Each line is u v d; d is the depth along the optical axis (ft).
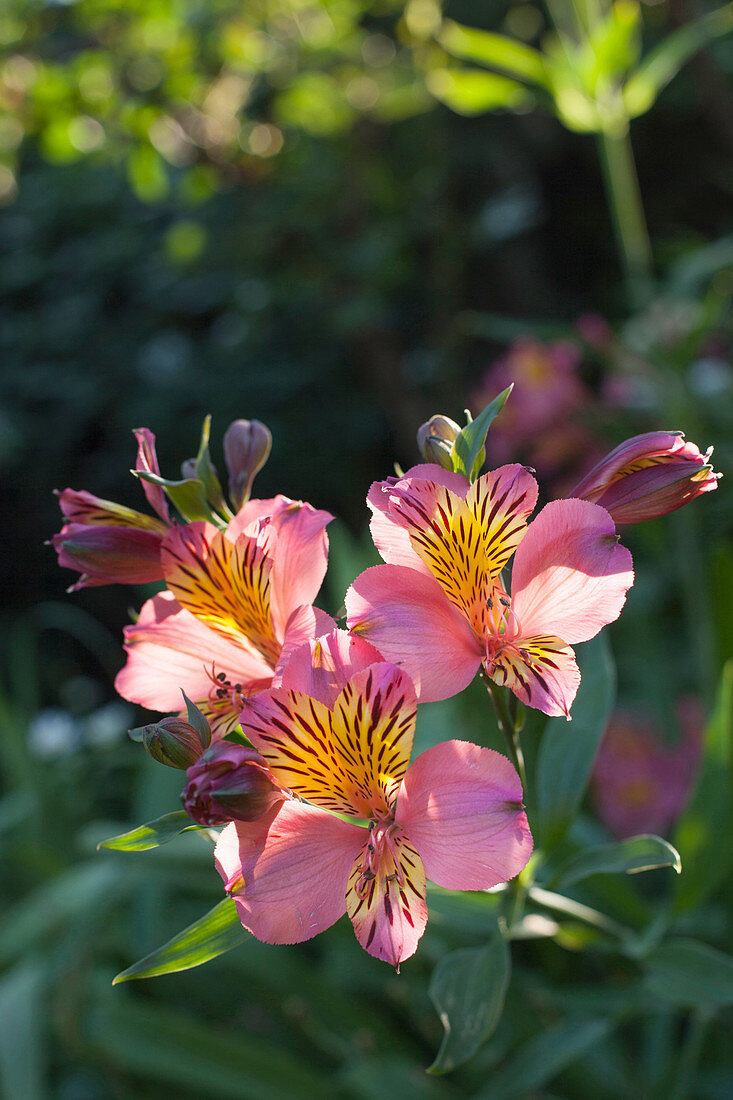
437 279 5.83
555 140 6.63
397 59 5.28
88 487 6.71
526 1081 1.80
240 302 5.44
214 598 1.46
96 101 4.17
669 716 3.42
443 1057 1.44
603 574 1.35
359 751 1.35
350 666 1.36
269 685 1.49
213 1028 2.68
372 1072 2.12
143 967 1.37
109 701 6.47
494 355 6.51
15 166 5.15
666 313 2.93
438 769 1.34
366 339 5.58
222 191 5.83
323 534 1.42
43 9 4.18
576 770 1.63
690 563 2.85
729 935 2.07
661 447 1.43
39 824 3.34
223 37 4.53
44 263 6.79
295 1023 2.47
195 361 6.45
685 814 1.75
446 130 5.91
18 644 6.32
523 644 1.37
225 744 1.34
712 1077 2.11
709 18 2.72
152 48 4.37
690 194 6.82
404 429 5.75
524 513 1.38
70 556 1.50
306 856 1.35
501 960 1.45
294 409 6.45
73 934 2.48
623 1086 2.17
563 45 2.90
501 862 1.30
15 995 2.39
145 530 1.52
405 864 1.33
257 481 6.47
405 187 5.46
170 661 1.49
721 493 2.96
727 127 3.74
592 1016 1.96
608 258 7.11
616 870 1.51
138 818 2.74
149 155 4.32
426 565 1.38
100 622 6.84
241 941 1.38
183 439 6.40
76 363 6.70
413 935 1.32
